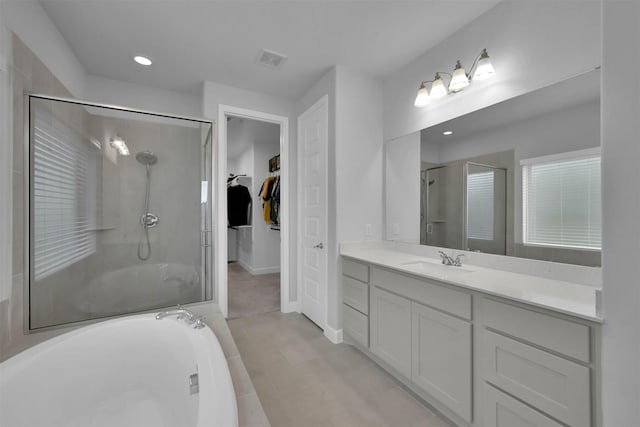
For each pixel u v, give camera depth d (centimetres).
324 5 167
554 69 140
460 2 165
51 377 122
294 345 226
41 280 170
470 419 129
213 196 243
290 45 207
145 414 135
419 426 141
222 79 258
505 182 162
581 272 131
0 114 134
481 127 175
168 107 279
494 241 168
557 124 139
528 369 108
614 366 79
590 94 129
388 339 181
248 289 385
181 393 127
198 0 162
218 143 264
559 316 99
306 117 281
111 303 206
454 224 192
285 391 168
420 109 219
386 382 177
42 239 168
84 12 171
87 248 195
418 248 219
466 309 131
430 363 150
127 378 145
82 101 190
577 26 132
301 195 293
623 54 75
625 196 76
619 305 78
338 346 225
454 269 170
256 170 481
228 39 200
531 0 149
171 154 228
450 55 195
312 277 272
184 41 202
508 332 115
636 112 73
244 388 120
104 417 132
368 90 247
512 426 113
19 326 155
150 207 221
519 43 154
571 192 134
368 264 200
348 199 236
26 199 157
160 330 150
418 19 179
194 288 235
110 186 206
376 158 251
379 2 165
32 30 156
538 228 147
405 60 225
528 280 139
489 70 160
